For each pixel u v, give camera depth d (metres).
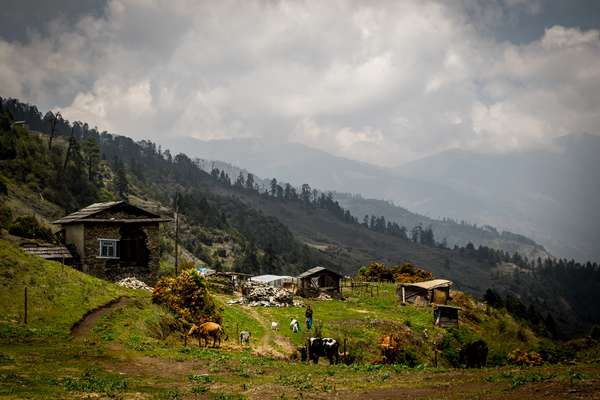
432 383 25.97
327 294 85.56
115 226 60.66
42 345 29.92
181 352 33.22
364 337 53.84
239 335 45.66
